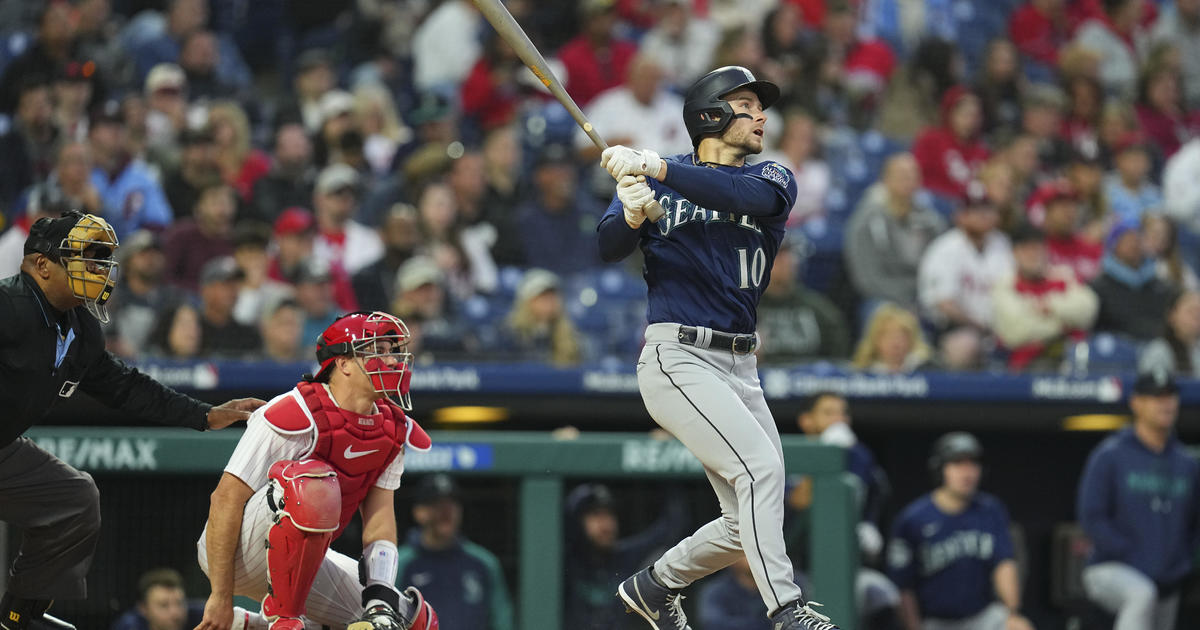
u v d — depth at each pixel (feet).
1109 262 124.16
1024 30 166.61
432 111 129.70
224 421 59.00
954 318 120.16
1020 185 140.77
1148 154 150.61
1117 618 97.30
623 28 152.66
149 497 80.12
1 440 54.85
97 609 78.74
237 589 56.34
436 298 106.93
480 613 79.20
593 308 117.70
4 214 112.47
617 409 105.50
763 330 112.16
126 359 97.35
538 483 81.30
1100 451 99.19
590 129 53.36
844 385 106.83
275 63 147.54
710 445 51.90
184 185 115.96
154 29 134.51
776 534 50.96
